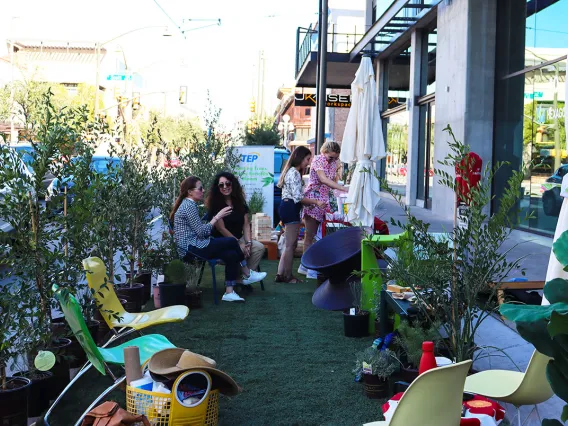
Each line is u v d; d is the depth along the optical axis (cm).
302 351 591
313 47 2514
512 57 1440
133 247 800
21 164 486
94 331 530
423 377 257
